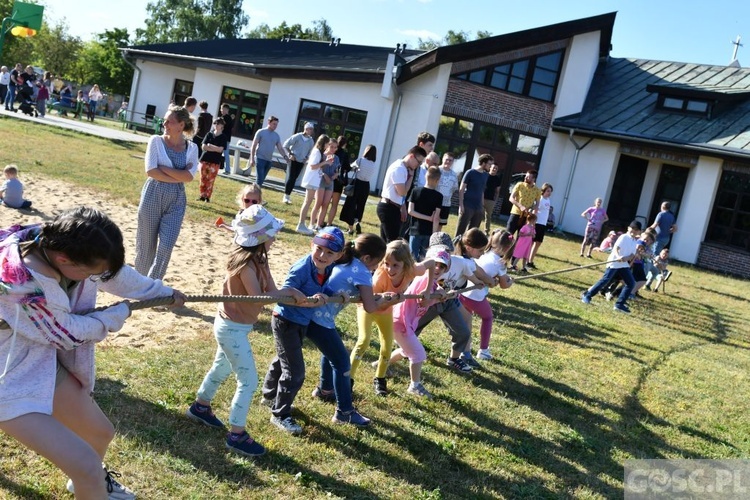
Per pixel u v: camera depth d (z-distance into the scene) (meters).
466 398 6.24
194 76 32.31
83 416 3.14
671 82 28.02
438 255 6.05
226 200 15.07
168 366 5.41
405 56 31.80
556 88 26.50
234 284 4.32
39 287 2.73
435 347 7.52
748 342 11.84
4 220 9.29
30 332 2.79
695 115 25.50
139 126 32.62
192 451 4.24
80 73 67.69
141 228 6.66
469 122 25.62
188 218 12.15
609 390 7.34
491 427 5.71
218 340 4.37
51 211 10.43
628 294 12.23
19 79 26.66
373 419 5.34
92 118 33.06
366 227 15.45
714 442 6.39
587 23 25.75
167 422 4.52
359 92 25.67
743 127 24.31
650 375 8.27
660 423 6.66
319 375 5.91
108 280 3.06
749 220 23.17
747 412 7.54
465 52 24.42
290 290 4.36
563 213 26.44
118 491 3.53
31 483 3.58
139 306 3.22
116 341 5.78
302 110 26.48
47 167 14.23
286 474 4.23
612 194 26.52
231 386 5.35
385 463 4.68
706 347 10.69
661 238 18.95
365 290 4.93
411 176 9.61
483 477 4.78
